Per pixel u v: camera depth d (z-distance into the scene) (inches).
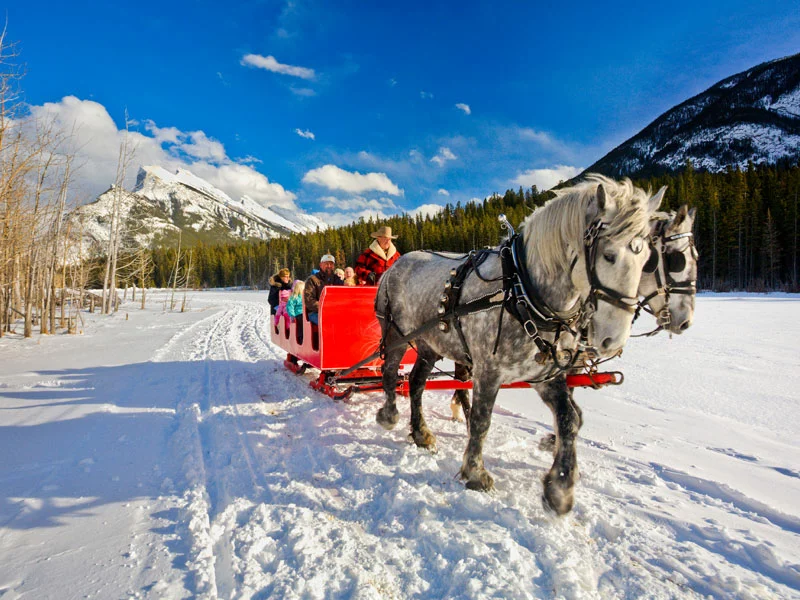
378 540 113.2
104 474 154.5
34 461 165.9
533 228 129.5
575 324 124.7
